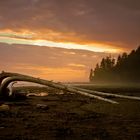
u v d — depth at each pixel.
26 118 11.93
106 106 16.39
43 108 15.11
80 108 15.49
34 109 14.80
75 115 12.91
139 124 10.74
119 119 11.88
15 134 8.87
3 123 10.73
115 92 31.12
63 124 10.62
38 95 24.20
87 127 10.06
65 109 15.05
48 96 23.33
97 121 11.38
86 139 8.28
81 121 11.34
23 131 9.30
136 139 8.31
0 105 15.82
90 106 16.42
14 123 10.75
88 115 12.93
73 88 18.38
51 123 10.80
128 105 16.83
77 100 19.95
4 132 9.16
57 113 13.47
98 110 14.72
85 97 22.55
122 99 20.59
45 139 8.23
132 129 9.76
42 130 9.48
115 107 15.96
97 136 8.65
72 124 10.66
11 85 19.19
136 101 19.11
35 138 8.34
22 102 17.95
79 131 9.36
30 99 20.31
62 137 8.50
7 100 18.48
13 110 14.25
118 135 8.81
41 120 11.48
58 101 19.36
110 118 12.16
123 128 9.92
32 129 9.65
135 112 13.97
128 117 12.43
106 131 9.41
